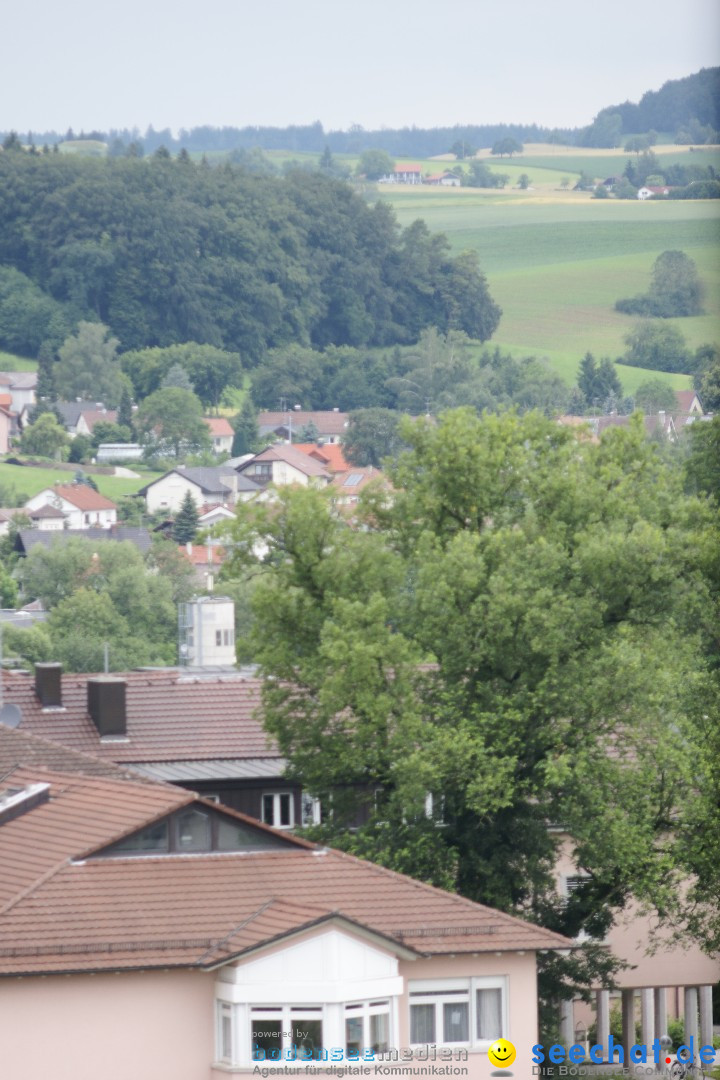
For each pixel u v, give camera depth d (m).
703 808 88.44
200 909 65.50
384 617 88.00
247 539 95.12
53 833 70.50
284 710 92.12
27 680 105.56
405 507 99.00
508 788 84.81
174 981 63.44
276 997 63.09
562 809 87.19
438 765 84.75
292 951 63.44
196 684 106.12
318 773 90.12
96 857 67.56
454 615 89.81
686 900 93.88
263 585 94.50
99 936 63.28
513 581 89.12
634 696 88.06
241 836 69.94
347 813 92.38
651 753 89.00
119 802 71.38
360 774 91.06
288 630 93.88
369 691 86.88
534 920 89.31
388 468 101.50
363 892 68.12
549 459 98.94
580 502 95.06
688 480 156.75
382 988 64.50
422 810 88.38
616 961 90.25
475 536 91.56
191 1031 63.56
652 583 92.19
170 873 67.38
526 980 67.50
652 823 89.88
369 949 64.44
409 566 95.75
